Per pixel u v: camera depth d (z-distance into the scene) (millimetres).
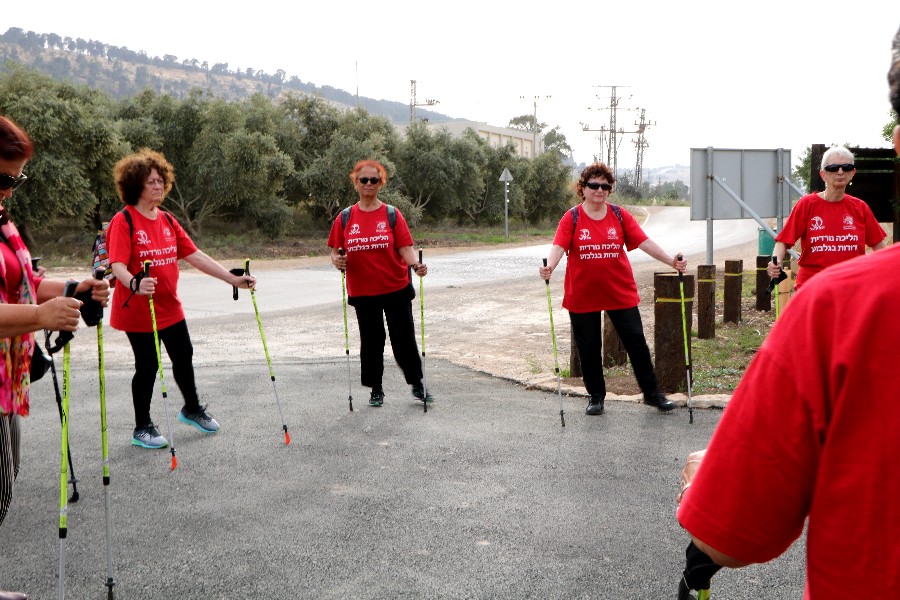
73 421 6449
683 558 3703
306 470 5102
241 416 6547
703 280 9445
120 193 5500
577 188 6379
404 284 6715
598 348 6332
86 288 3104
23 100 27266
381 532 4070
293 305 14336
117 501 4578
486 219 53312
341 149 39375
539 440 5695
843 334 1071
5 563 3768
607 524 4121
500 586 3445
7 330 2627
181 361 5867
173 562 3752
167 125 35531
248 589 3463
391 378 8094
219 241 32844
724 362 8125
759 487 1154
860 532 1066
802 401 1103
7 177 2934
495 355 9227
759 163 10547
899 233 10805
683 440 5633
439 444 5648
